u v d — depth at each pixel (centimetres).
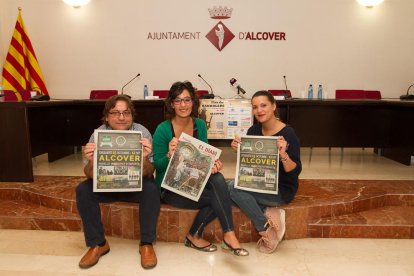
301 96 509
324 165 376
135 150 176
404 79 517
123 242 206
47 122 378
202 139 203
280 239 189
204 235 206
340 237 213
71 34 518
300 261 183
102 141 172
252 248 199
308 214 215
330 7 501
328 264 180
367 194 242
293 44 512
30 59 475
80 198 175
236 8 505
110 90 501
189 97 188
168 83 527
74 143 430
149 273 170
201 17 509
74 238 212
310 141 411
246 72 521
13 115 267
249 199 189
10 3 510
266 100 186
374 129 410
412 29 503
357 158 424
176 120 197
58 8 511
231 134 362
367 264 180
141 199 181
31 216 224
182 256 189
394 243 205
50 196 240
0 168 273
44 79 529
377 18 502
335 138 411
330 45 511
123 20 512
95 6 509
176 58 520
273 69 519
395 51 510
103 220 215
